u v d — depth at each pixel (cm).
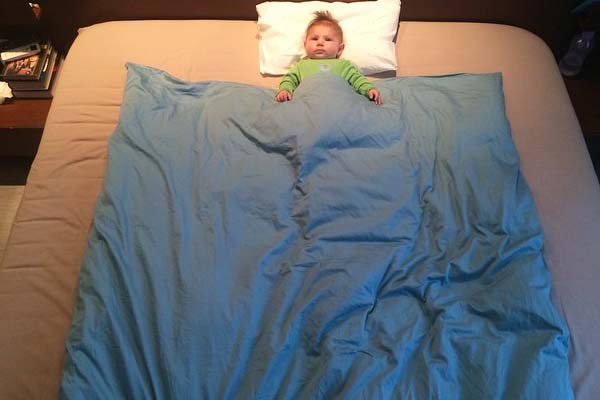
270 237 110
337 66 149
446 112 137
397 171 120
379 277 103
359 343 94
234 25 168
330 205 113
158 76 146
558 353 93
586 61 181
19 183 179
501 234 111
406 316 99
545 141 137
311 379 91
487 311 98
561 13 172
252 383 90
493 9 172
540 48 163
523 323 97
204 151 125
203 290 100
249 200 116
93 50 159
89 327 96
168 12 173
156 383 91
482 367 90
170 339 95
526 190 121
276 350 92
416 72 157
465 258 107
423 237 112
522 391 87
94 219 113
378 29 157
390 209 113
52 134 138
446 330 95
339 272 102
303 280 103
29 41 170
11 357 98
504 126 134
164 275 103
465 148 127
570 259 112
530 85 151
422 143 129
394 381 90
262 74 156
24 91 165
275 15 159
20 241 116
